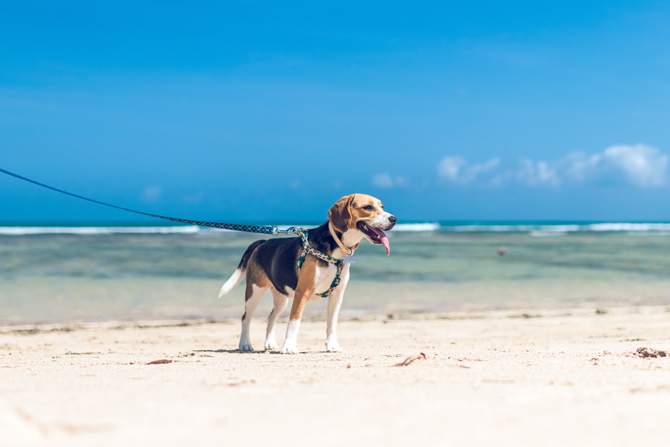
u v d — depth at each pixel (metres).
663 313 11.64
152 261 21.14
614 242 40.78
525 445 1.99
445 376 3.55
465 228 88.81
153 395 2.86
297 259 6.04
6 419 2.23
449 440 2.05
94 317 10.90
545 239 45.66
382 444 2.01
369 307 12.62
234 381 3.37
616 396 2.77
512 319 10.98
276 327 10.12
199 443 2.02
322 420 2.34
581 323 10.30
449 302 13.34
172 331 9.55
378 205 5.85
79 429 2.20
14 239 35.06
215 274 17.30
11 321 10.39
